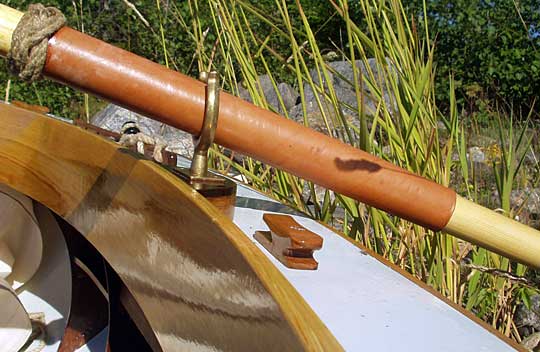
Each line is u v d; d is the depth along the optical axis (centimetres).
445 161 168
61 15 86
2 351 115
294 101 409
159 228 79
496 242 101
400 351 71
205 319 68
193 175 91
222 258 66
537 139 238
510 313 164
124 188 88
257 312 58
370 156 102
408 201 101
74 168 100
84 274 120
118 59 89
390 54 162
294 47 165
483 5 498
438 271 150
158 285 79
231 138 96
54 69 87
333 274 90
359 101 154
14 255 127
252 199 128
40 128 106
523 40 483
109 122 279
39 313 126
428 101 164
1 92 450
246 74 175
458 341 75
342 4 159
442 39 504
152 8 392
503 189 162
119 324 105
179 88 90
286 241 91
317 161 99
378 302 82
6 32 83
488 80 481
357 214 158
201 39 193
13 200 120
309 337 48
